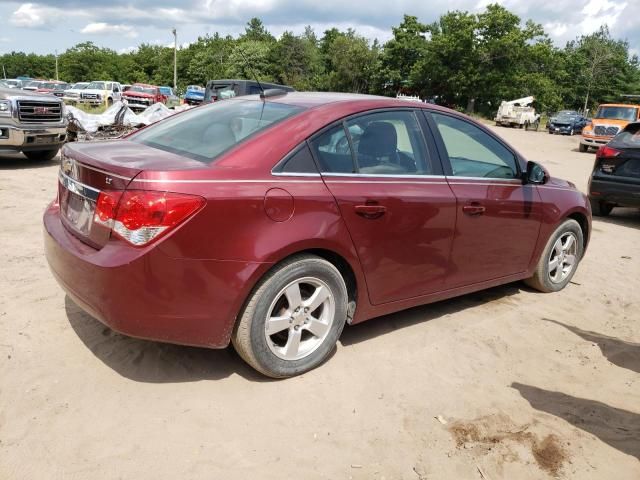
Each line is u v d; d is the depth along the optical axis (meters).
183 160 3.06
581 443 2.94
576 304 4.98
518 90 61.88
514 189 4.45
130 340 3.61
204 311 2.90
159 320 2.83
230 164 3.01
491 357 3.82
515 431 3.00
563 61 77.75
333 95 3.88
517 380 3.55
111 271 2.74
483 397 3.31
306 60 87.38
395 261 3.63
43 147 10.67
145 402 3.00
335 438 2.83
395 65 74.56
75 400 2.97
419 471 2.64
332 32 98.06
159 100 37.78
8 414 2.82
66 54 127.38
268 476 2.54
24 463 2.51
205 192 2.81
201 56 96.88
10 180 8.80
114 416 2.87
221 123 3.54
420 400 3.22
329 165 3.33
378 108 3.70
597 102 83.25
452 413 3.12
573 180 13.88
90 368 3.27
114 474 2.48
